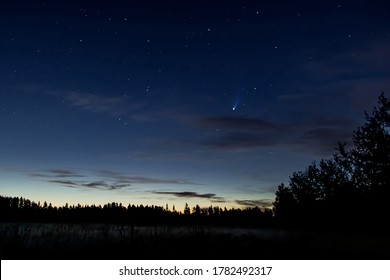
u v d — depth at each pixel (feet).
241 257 38.63
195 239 49.16
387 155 51.42
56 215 207.31
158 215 175.22
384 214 55.36
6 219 187.52
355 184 58.95
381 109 52.54
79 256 36.70
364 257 37.58
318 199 73.61
